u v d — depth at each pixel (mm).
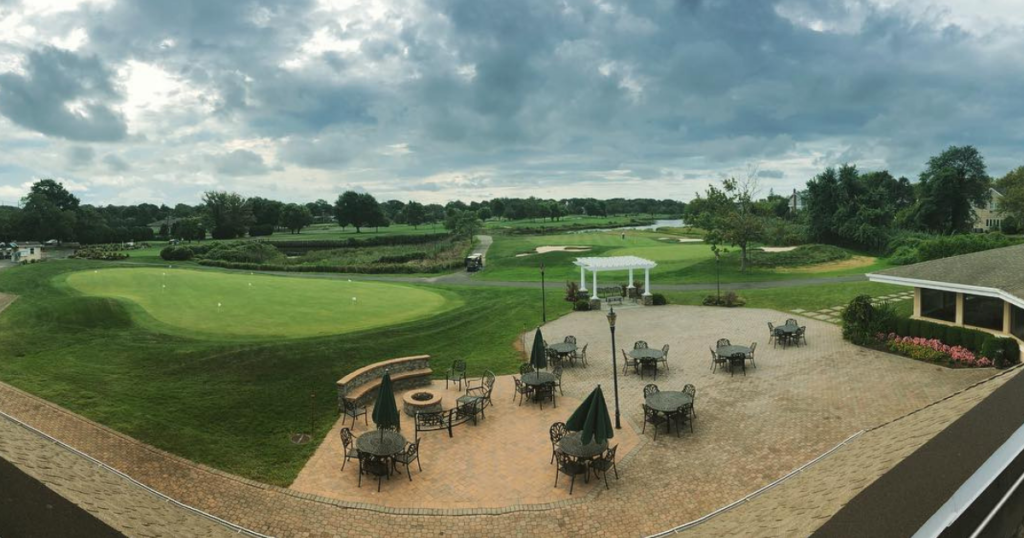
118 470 13562
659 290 45594
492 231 135875
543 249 82312
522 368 20938
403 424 17578
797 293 40812
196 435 15961
